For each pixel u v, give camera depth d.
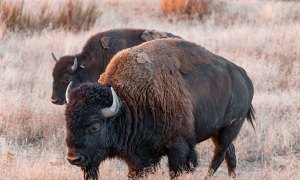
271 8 69.38
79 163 22.70
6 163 27.12
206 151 31.62
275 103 38.50
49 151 30.89
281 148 31.92
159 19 69.12
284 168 29.14
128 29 38.19
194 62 25.81
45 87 41.06
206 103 25.88
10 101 35.94
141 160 24.77
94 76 37.94
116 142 24.08
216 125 26.78
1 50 51.03
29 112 34.94
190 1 71.25
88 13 63.12
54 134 32.78
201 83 25.66
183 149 24.66
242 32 57.97
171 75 24.67
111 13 69.69
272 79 44.84
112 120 23.53
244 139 32.47
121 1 77.12
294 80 44.44
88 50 37.91
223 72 26.86
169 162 24.73
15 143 31.92
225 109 26.98
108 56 37.44
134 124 24.20
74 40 53.53
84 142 22.64
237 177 28.89
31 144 32.34
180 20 69.06
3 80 41.69
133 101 24.19
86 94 22.92
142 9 73.62
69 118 22.56
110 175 26.61
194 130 25.59
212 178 27.41
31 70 45.03
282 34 56.91
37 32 57.97
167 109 24.28
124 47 37.31
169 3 71.50
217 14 70.06
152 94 24.12
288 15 69.75
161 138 24.45
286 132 32.72
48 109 36.38
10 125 33.44
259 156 31.56
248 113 29.23
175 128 24.45
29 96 38.56
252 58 50.06
